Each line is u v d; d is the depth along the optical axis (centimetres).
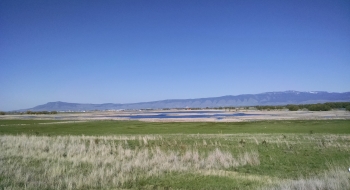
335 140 3094
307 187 1276
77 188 1292
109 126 6350
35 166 1652
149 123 7506
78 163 1753
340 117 8831
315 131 4712
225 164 1905
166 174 1623
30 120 9481
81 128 5794
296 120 7694
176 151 2411
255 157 2089
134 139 3241
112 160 1883
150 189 1328
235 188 1355
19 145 2405
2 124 7069
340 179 1354
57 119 10375
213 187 1371
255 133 4516
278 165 1956
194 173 1656
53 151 2164
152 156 2116
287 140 3159
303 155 2295
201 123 7338
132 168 1720
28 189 1220
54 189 1250
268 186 1354
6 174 1418
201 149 2564
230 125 6550
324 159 2136
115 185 1356
